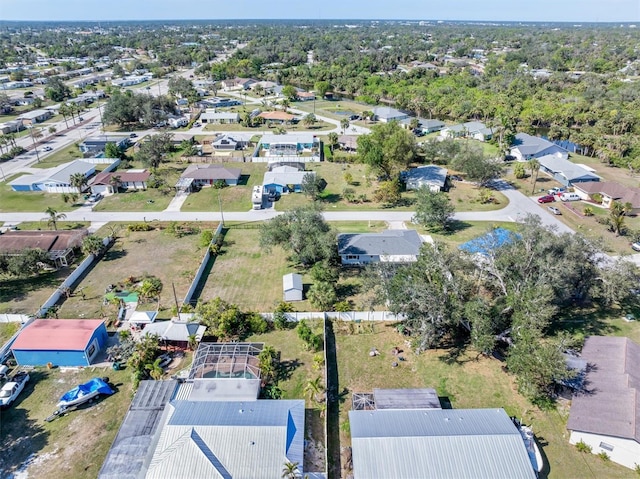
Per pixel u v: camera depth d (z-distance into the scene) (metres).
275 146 114.44
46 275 59.88
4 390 38.72
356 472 29.92
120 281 57.94
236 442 31.61
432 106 155.00
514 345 39.44
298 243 56.97
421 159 105.88
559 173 92.44
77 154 113.56
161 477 29.56
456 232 71.31
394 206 82.88
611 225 70.88
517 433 32.41
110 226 74.25
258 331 47.88
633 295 53.28
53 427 36.28
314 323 49.34
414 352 45.12
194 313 48.97
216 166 96.56
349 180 93.19
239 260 64.06
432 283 42.81
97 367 43.12
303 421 34.62
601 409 34.75
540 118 135.38
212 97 182.88
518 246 47.78
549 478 31.88
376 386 40.78
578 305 52.88
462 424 33.53
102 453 33.94
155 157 98.94
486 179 88.62
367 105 173.25
